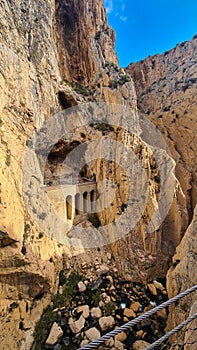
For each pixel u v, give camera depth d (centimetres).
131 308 1730
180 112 4028
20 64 1970
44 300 1633
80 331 1515
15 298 1380
